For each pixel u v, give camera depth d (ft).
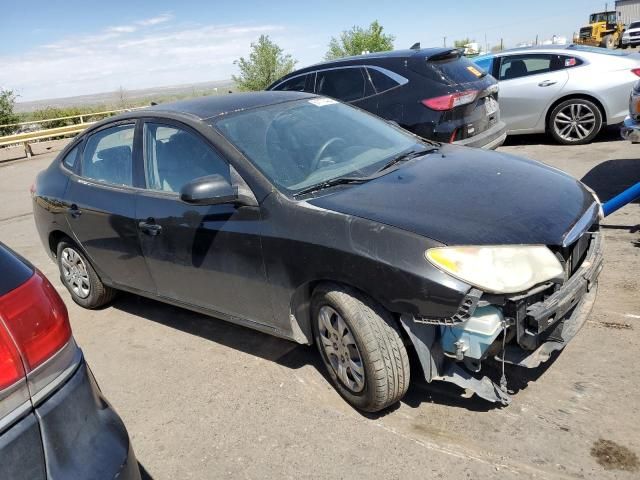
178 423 10.14
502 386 8.84
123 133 13.23
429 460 8.44
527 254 8.19
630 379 9.64
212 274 11.12
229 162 10.63
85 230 13.92
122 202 12.74
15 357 5.45
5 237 25.26
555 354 10.61
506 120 29.04
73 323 15.11
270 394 10.62
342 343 9.46
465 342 8.32
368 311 8.89
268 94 13.60
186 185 9.89
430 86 21.25
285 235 9.59
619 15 172.14
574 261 9.21
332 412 9.86
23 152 65.82
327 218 9.22
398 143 12.65
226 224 10.48
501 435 8.75
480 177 10.30
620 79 26.21
